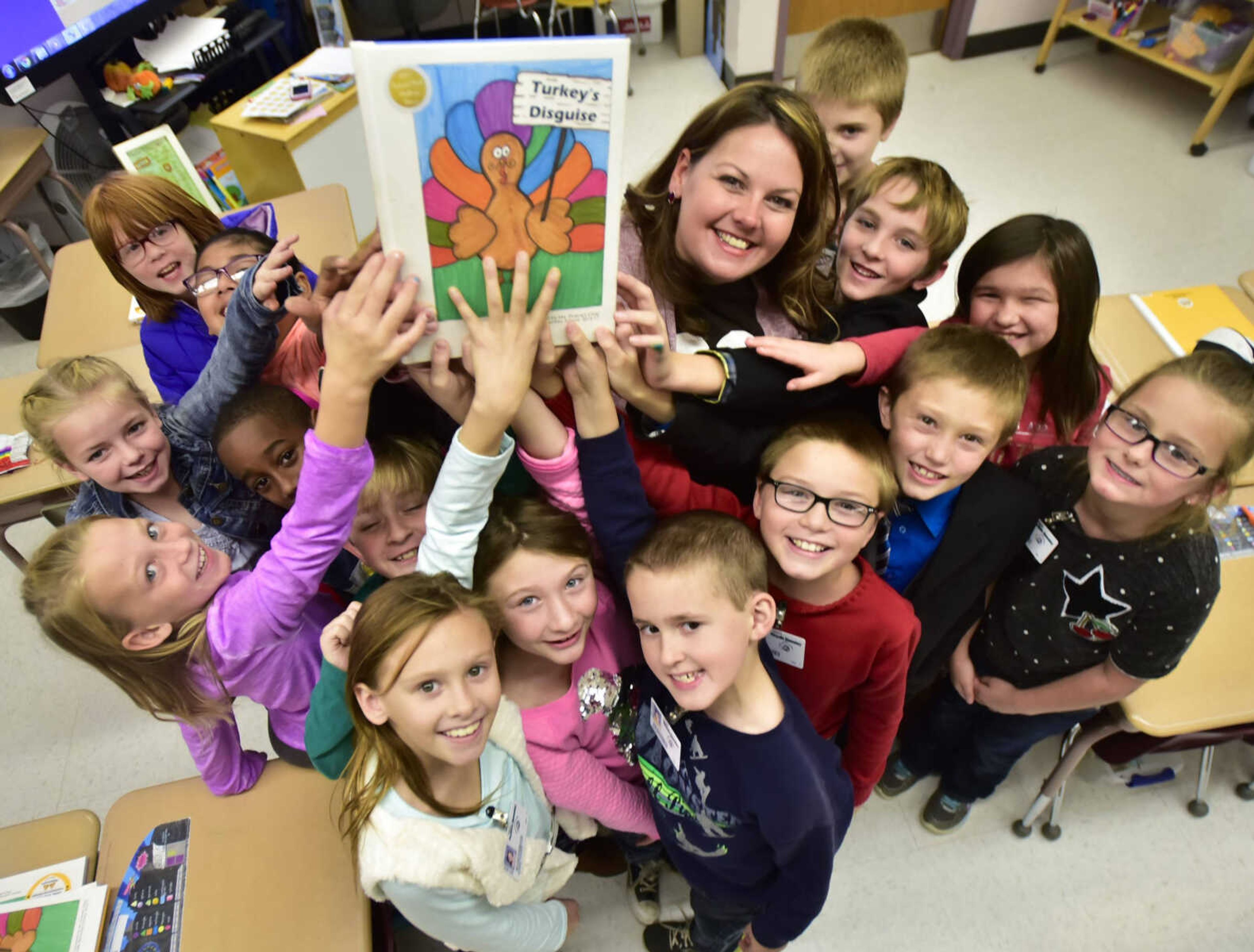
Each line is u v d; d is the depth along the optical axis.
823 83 1.96
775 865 1.15
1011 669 1.43
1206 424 1.00
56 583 1.00
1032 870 1.79
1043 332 1.45
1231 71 3.47
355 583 1.37
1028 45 4.38
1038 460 1.33
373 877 0.97
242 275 1.38
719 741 1.00
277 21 3.60
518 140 0.67
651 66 4.59
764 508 1.05
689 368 0.96
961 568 1.20
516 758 1.14
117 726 2.17
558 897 1.77
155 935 1.16
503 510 1.04
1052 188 3.57
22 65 2.80
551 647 1.07
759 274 1.26
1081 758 1.60
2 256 3.09
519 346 0.78
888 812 1.90
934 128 3.97
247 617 1.01
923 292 1.61
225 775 1.28
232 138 2.97
